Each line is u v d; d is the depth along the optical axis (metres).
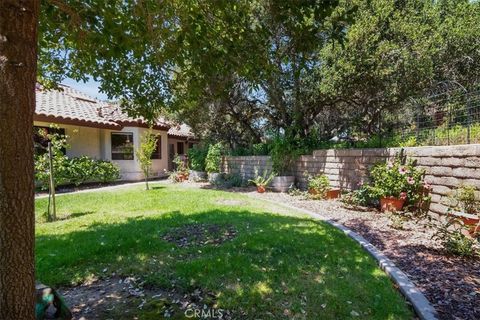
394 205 5.84
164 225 5.09
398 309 2.44
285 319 2.34
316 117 11.77
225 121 14.26
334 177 8.63
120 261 3.53
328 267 3.28
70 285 3.02
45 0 2.41
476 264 3.27
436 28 8.02
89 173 11.19
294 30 2.79
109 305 2.61
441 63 8.23
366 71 7.41
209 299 2.65
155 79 3.86
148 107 4.20
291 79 9.33
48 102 11.12
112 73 3.70
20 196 1.41
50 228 5.01
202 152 14.32
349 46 7.16
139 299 2.71
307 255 3.62
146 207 6.88
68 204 7.38
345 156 8.19
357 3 7.26
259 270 3.19
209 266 3.28
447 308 2.41
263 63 3.21
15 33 1.32
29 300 1.52
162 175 15.77
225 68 3.31
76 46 3.20
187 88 3.94
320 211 6.40
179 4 2.82
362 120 10.39
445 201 4.91
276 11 2.70
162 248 3.93
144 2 2.72
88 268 3.35
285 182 10.06
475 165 4.32
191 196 8.48
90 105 13.59
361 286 2.83
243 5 2.99
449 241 3.60
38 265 3.40
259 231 4.60
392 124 9.31
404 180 5.73
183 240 4.35
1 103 1.32
